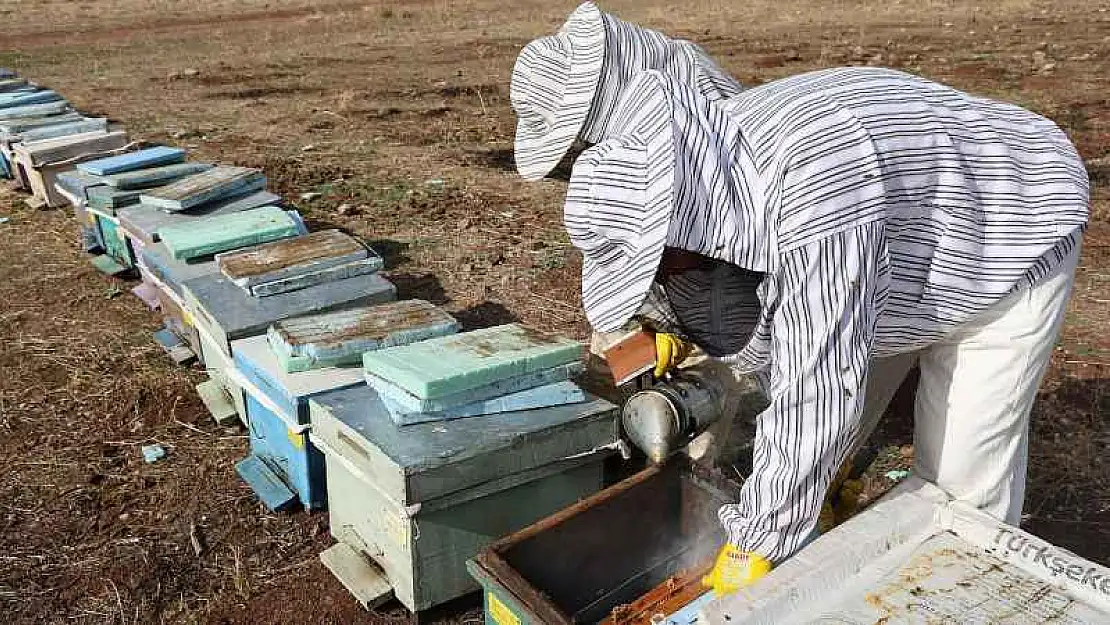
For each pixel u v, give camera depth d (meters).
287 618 3.54
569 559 3.06
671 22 19.41
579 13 3.46
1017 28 16.59
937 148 2.23
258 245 5.09
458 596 3.41
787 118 2.14
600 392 4.26
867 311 2.11
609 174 2.01
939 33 16.34
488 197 8.43
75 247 7.68
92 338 5.94
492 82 13.90
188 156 9.87
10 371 5.50
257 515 4.16
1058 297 2.45
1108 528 3.81
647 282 2.00
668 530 3.30
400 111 12.05
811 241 2.03
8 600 3.65
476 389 3.34
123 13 24.34
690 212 1.99
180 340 5.68
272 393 3.85
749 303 2.37
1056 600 2.10
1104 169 8.22
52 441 4.77
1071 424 4.51
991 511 2.63
